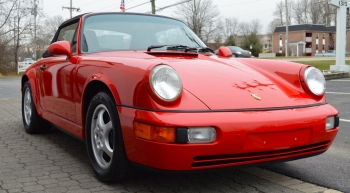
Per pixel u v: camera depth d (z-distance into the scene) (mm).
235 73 2816
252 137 2299
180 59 2980
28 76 4465
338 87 10414
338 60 14859
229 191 2625
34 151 3705
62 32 4277
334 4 14438
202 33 52938
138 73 2381
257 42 60344
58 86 3545
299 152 2541
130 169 2576
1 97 9477
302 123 2449
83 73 3018
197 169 2240
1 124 5184
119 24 3689
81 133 3096
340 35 14766
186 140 2160
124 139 2420
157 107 2232
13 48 36531
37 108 4223
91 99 3020
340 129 4805
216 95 2430
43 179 2859
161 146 2178
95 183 2768
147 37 3635
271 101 2525
